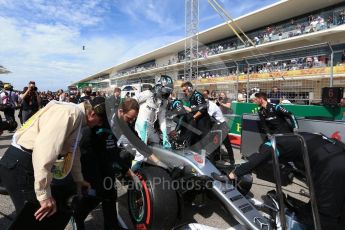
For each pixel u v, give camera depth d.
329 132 4.59
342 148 2.21
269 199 2.81
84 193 2.50
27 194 1.95
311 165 2.18
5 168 1.97
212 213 3.37
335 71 10.80
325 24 20.53
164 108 3.10
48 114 1.92
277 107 4.91
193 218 3.24
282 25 25.30
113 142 2.72
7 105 8.89
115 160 2.77
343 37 18.77
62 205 2.14
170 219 2.63
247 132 5.86
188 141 3.24
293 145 2.19
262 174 3.57
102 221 3.16
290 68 7.73
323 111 5.98
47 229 2.03
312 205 1.99
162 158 3.13
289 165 3.27
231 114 5.36
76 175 2.43
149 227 2.64
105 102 2.37
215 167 2.96
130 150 3.12
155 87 2.96
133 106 2.64
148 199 2.63
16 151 1.96
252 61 7.71
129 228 2.99
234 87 7.30
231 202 2.58
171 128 3.21
